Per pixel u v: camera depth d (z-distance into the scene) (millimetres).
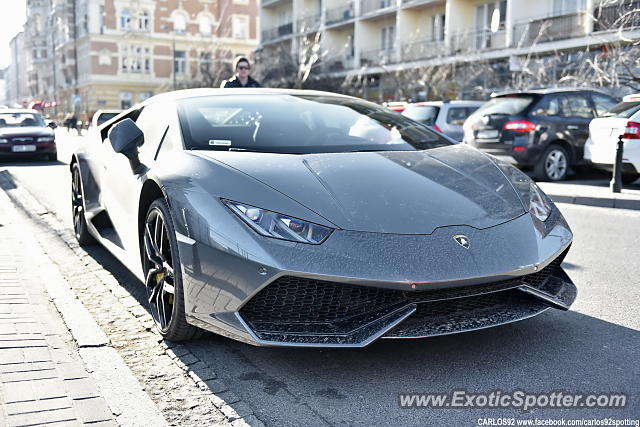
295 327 2539
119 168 3879
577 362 2750
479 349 2908
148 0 54250
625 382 2551
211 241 2623
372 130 3650
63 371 2652
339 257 2482
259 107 3693
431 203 2785
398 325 2578
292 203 2643
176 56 55781
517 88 20062
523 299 2865
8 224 6219
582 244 5387
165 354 2928
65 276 4316
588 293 3816
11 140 14836
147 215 3193
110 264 4641
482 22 26266
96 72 53281
